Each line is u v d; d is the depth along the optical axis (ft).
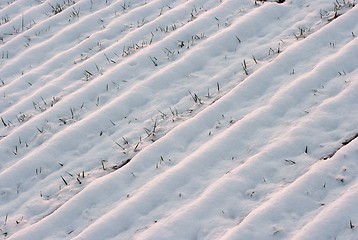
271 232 10.17
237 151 12.42
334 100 13.10
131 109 14.83
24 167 13.56
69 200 12.09
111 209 11.62
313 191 10.84
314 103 13.24
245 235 10.15
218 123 13.43
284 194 10.85
